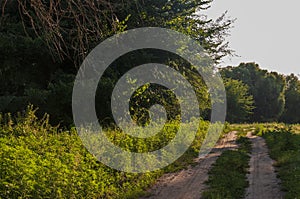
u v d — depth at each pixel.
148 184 12.77
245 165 16.03
